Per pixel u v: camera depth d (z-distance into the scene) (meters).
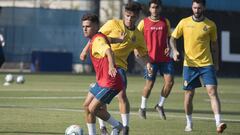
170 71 42.03
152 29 42.50
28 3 177.88
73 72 123.88
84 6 155.62
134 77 107.19
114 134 29.70
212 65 35.44
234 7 121.12
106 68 28.30
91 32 28.27
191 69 35.94
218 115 34.50
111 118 29.56
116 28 32.91
